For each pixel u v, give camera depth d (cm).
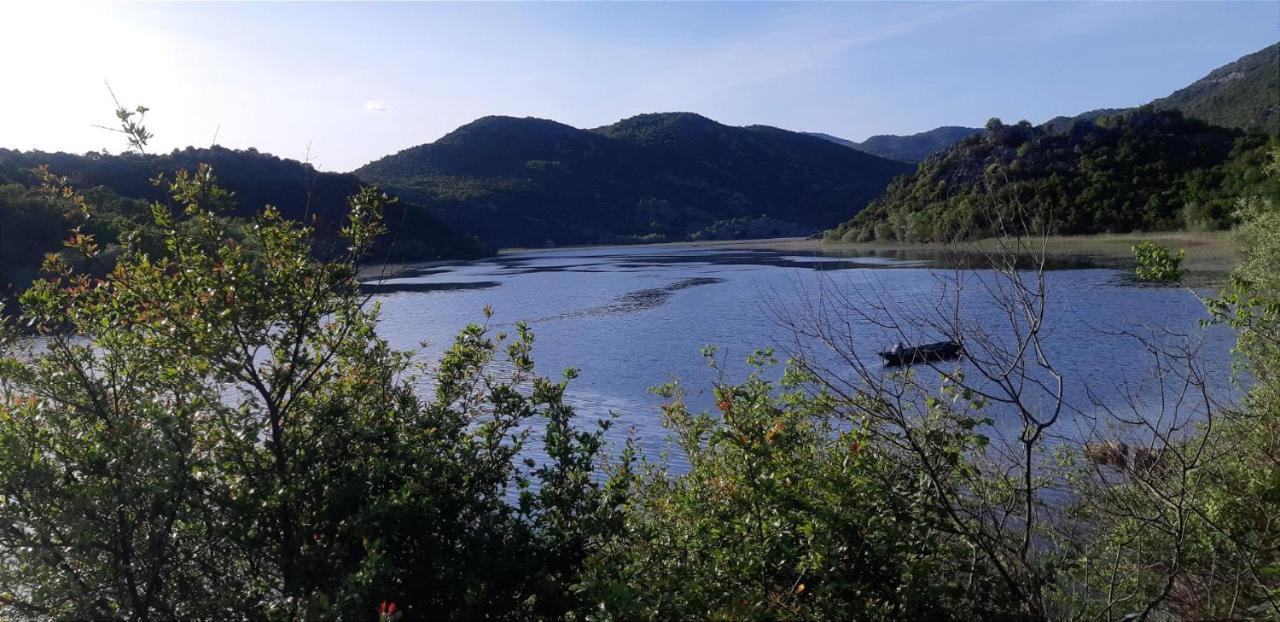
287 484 357
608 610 323
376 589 327
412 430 427
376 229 442
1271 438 509
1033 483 488
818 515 364
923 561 363
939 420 418
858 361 501
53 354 404
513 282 5628
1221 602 404
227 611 360
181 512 362
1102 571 443
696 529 399
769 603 347
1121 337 2058
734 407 441
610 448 1034
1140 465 464
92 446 361
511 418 473
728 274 5738
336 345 415
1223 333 1534
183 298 377
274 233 404
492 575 375
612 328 3034
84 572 359
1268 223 891
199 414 387
